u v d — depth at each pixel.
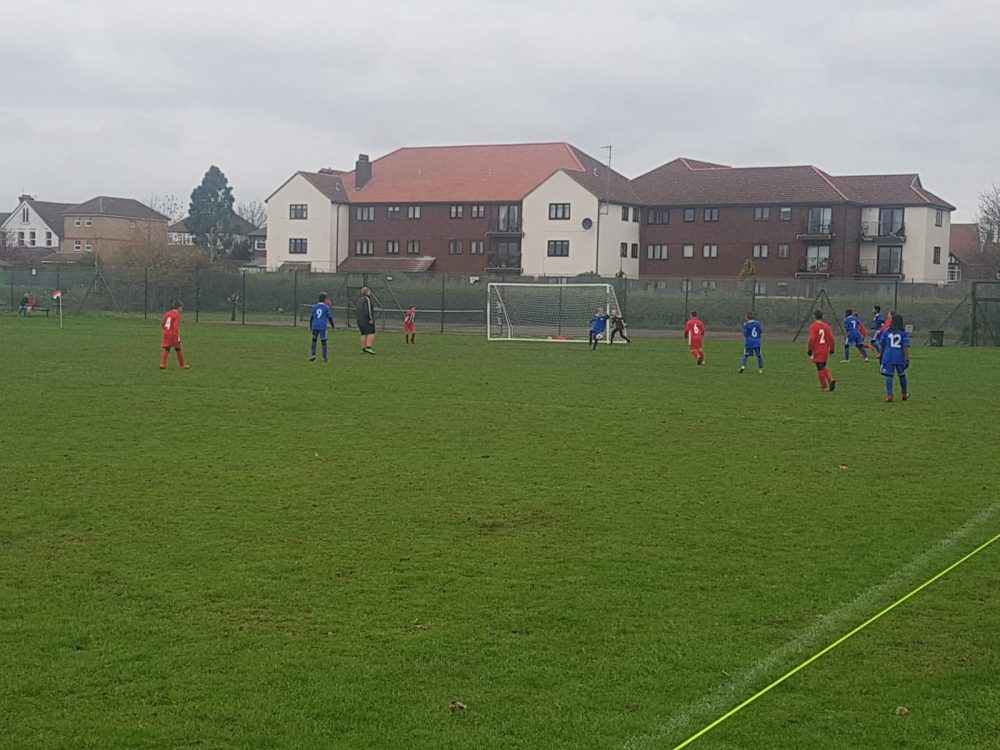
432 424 16.66
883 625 7.26
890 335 20.78
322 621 7.23
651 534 9.71
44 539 9.27
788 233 73.12
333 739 5.49
